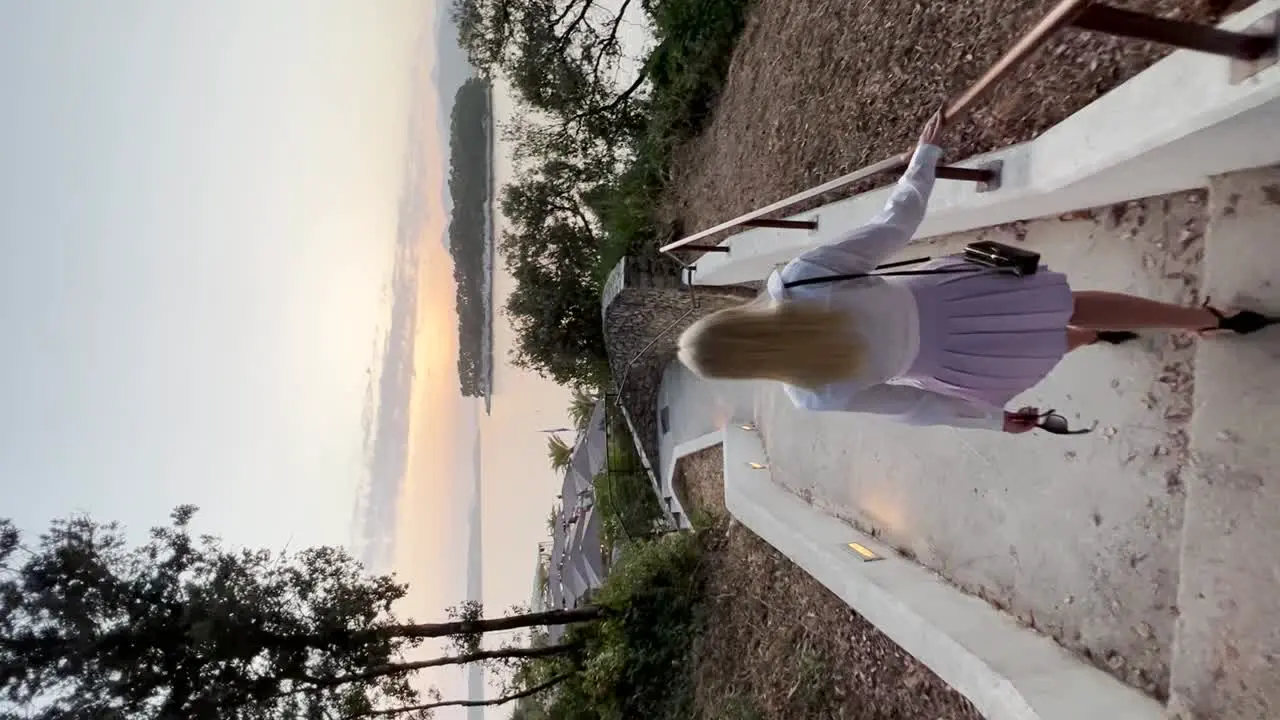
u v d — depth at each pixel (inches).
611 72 439.2
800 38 235.1
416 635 296.5
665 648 284.0
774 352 85.7
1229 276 91.0
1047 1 128.5
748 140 267.7
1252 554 85.2
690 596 281.4
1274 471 84.4
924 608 138.9
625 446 409.4
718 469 298.0
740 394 292.2
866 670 173.9
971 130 140.9
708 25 310.5
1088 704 100.9
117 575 251.4
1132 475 108.3
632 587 303.0
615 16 428.5
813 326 86.2
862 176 138.6
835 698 182.9
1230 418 89.4
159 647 247.4
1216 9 88.0
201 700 244.8
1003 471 134.0
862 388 92.7
